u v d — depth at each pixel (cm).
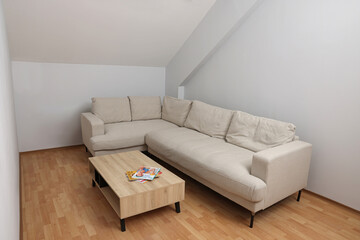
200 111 351
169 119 403
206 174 245
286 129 253
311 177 275
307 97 269
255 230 212
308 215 235
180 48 424
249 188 205
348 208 247
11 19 281
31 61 357
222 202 256
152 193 210
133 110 402
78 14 301
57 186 280
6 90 182
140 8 317
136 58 420
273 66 297
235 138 291
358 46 226
